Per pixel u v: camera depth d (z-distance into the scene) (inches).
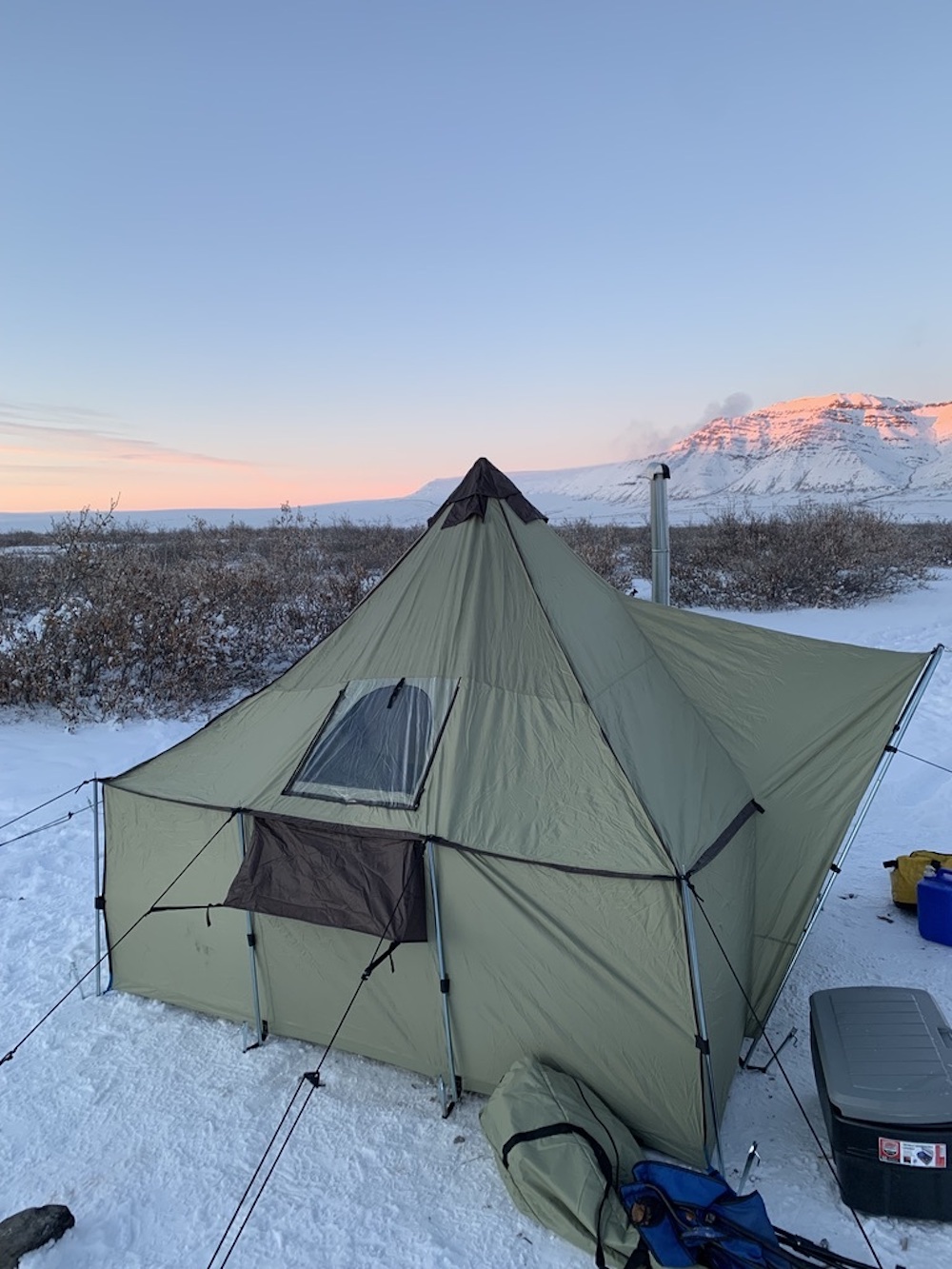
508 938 123.9
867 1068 110.4
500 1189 113.9
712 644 175.9
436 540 160.2
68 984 167.9
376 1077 138.5
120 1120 130.0
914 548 788.0
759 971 150.3
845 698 161.3
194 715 363.3
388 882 124.6
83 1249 106.7
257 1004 148.6
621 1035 119.0
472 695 140.8
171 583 442.0
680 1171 105.5
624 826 122.9
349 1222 109.5
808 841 154.1
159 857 153.8
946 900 171.2
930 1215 106.1
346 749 144.5
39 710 366.9
